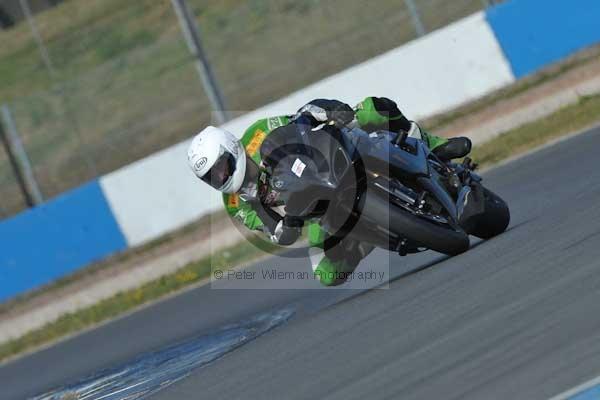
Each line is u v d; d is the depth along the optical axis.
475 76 54.88
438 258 25.22
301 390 16.36
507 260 19.92
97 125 81.00
